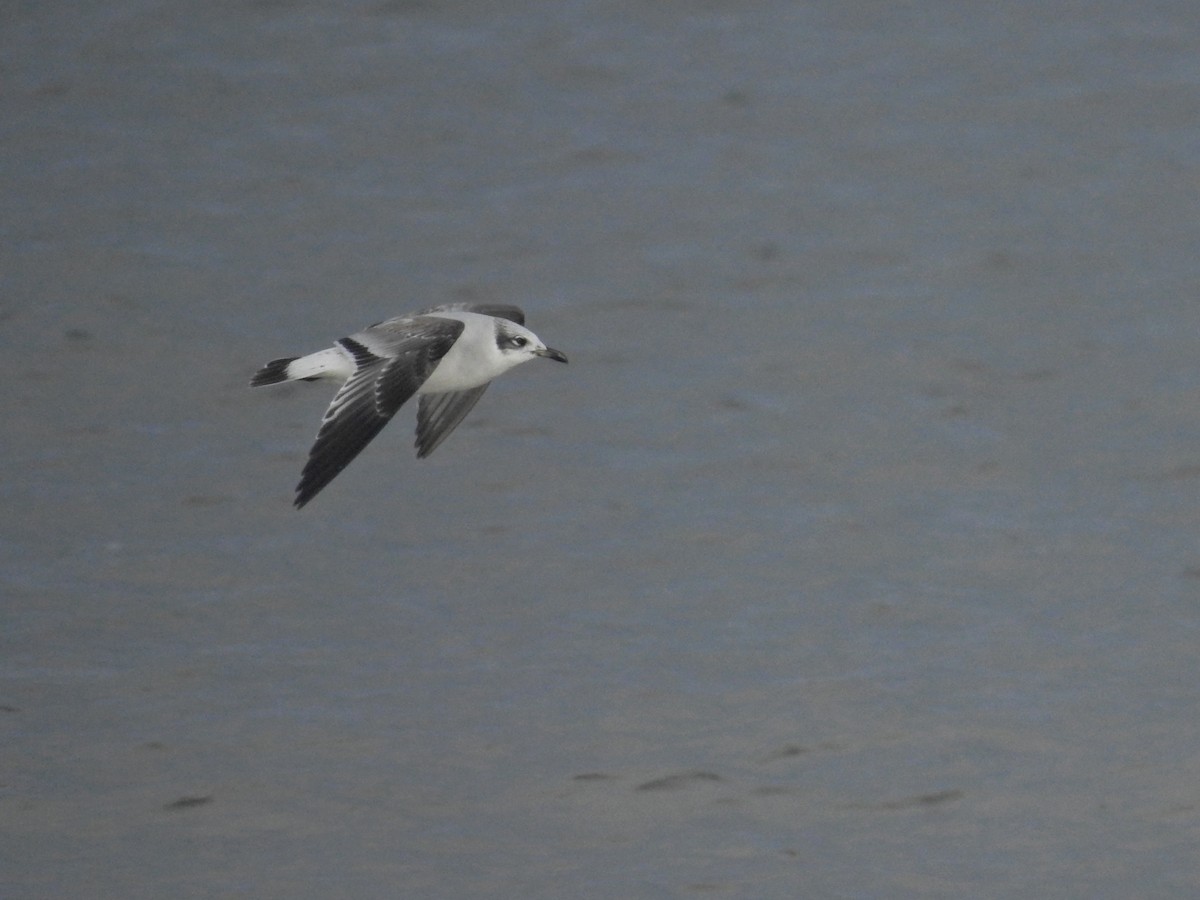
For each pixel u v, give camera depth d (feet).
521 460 64.90
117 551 59.11
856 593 55.98
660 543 59.21
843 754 47.93
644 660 52.47
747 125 94.17
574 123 94.58
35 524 60.85
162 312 76.64
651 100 96.89
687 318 76.13
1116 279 78.38
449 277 79.77
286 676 51.85
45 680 51.72
